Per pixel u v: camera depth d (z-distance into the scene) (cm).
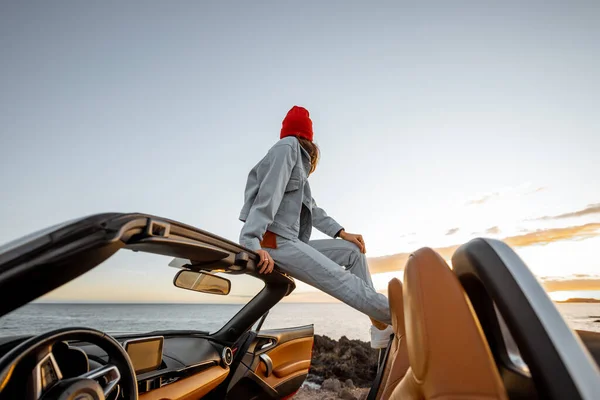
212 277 180
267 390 224
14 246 69
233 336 207
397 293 133
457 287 62
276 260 207
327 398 341
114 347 106
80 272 80
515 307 53
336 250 250
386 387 129
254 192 218
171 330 184
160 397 144
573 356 47
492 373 55
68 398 80
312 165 252
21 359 77
